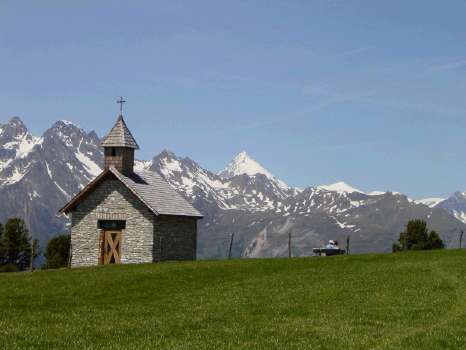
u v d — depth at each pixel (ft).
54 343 80.84
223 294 125.59
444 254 195.00
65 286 143.95
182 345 78.74
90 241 243.60
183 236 255.09
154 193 247.91
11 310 111.34
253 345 78.69
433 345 77.77
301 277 148.25
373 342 80.64
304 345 78.84
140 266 186.70
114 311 108.47
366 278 142.20
